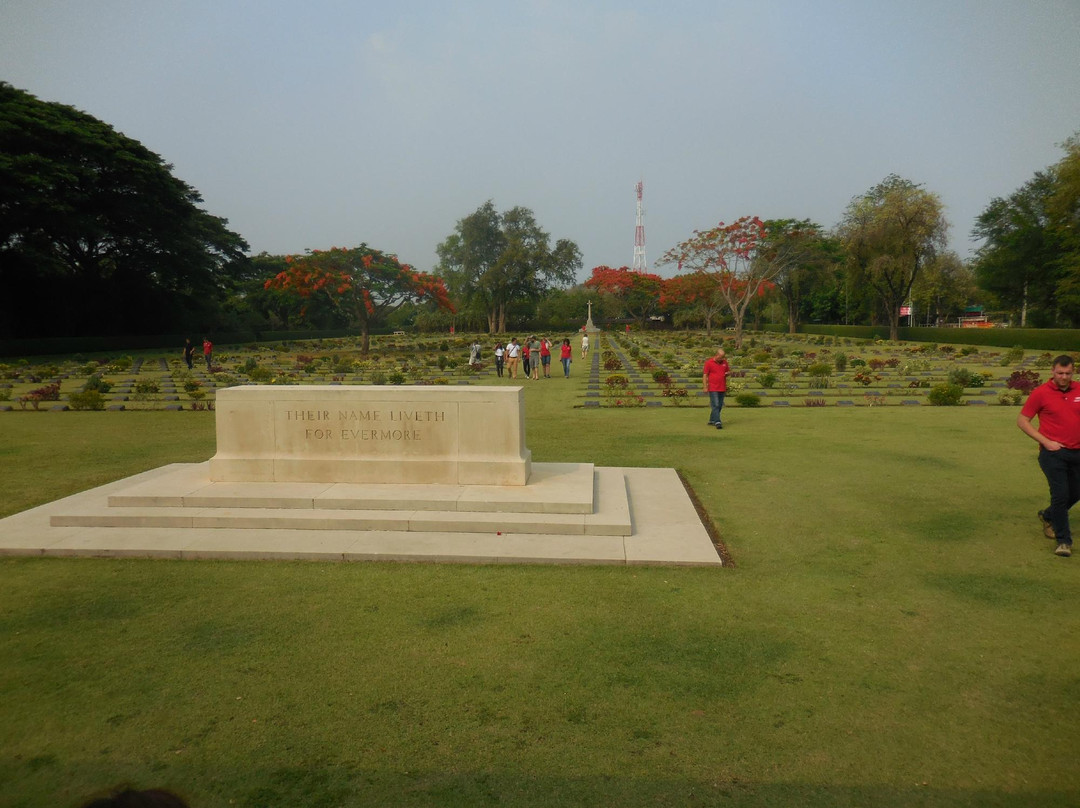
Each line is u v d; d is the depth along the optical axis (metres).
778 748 3.81
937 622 5.29
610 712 4.15
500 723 4.05
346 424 8.27
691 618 5.39
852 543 7.05
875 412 16.47
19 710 4.24
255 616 5.48
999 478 9.62
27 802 3.45
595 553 6.67
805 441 12.63
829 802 3.38
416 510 7.64
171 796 1.64
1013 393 19.83
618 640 5.04
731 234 46.94
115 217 48.12
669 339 62.28
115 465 11.13
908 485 9.30
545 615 5.46
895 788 3.49
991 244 55.19
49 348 46.53
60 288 49.59
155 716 4.16
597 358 39.38
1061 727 3.97
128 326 56.31
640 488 9.12
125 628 5.30
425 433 8.21
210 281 56.75
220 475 8.37
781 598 5.75
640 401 18.55
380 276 45.06
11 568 6.57
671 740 3.88
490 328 84.50
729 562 6.57
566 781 3.56
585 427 14.70
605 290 85.81
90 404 18.58
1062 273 46.66
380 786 3.53
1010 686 4.39
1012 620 5.31
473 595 5.85
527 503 7.54
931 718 4.07
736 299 56.72
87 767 3.71
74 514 7.59
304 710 4.21
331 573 6.36
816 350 43.19
